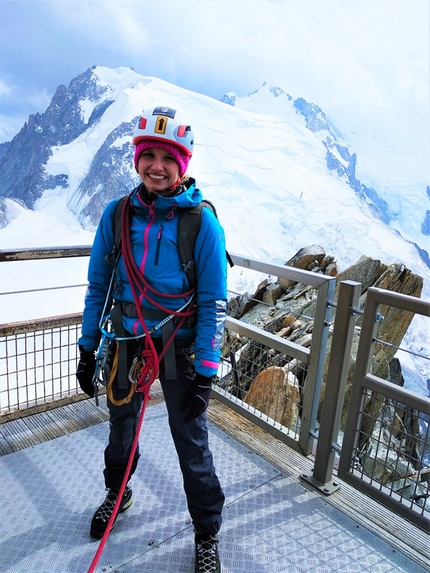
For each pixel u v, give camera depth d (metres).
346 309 2.19
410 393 2.01
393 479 2.13
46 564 1.86
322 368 2.52
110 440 1.94
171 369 1.65
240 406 3.06
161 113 1.54
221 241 1.64
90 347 1.84
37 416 2.94
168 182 1.60
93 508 2.18
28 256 2.68
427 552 2.02
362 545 2.04
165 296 1.62
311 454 2.68
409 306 1.94
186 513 2.17
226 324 3.05
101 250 1.78
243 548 1.99
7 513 2.12
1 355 2.75
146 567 1.87
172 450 2.65
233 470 2.51
